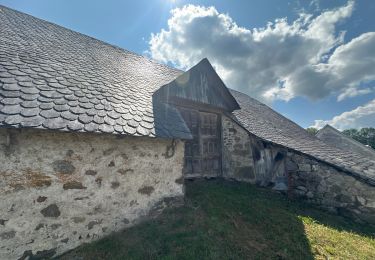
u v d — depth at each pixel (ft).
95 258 10.98
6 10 21.76
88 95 14.14
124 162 14.02
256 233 15.15
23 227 10.30
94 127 11.78
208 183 24.12
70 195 11.77
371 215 21.06
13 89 11.46
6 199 9.98
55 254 11.09
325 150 31.01
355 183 22.21
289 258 12.72
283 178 26.53
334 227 18.48
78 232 11.91
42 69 14.48
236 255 12.21
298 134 43.65
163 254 11.56
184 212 16.20
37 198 10.78
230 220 16.14
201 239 12.97
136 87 19.48
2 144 10.11
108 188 13.20
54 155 11.43
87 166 12.47
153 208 15.38
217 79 27.32
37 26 22.04
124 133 12.64
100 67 19.97
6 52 14.53
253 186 26.63
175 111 19.17
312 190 24.71
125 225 13.83
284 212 19.54
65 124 11.00
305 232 16.17
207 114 27.37
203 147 26.27
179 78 23.40
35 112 10.78
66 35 23.80
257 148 28.04
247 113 36.17
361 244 15.88
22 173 10.48
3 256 9.73
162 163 16.19
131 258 10.99
